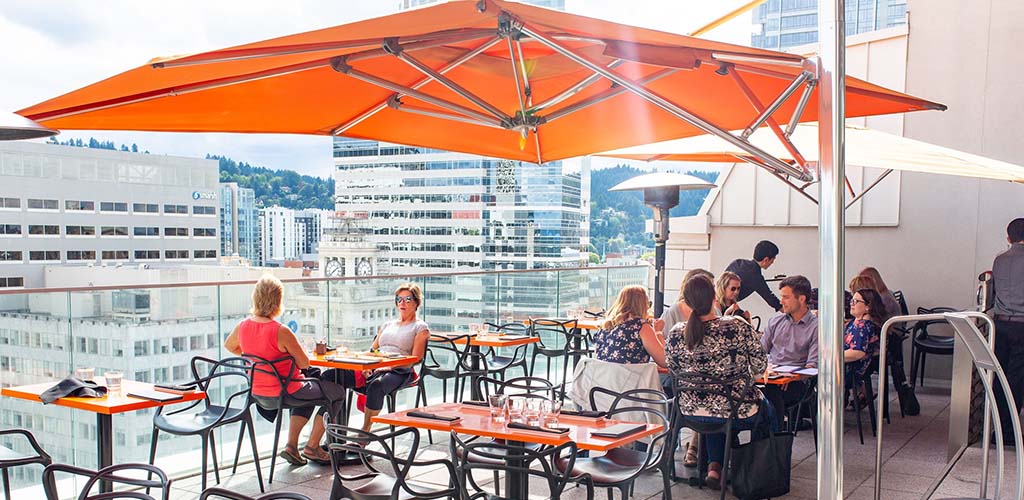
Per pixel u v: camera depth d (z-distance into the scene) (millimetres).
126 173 27609
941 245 9609
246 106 3203
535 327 9219
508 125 3234
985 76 9391
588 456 4703
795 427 6449
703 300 5098
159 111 3000
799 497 5211
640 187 7961
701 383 5086
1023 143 9234
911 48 9758
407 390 7852
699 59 2994
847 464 6113
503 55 3252
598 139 4488
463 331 8578
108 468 3105
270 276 5750
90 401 4621
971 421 6461
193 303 6090
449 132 4207
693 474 5711
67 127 2861
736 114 4004
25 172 25672
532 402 4176
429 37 2600
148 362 5812
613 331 5668
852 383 6738
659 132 4352
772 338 6535
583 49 3125
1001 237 9320
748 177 10539
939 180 9594
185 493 5363
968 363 5957
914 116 9750
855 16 10195
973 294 9469
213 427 5309
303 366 5742
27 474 5219
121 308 5637
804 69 2959
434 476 5691
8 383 5055
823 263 2826
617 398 5027
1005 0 9266
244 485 5535
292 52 2314
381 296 7562
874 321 6961
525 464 3934
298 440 6066
